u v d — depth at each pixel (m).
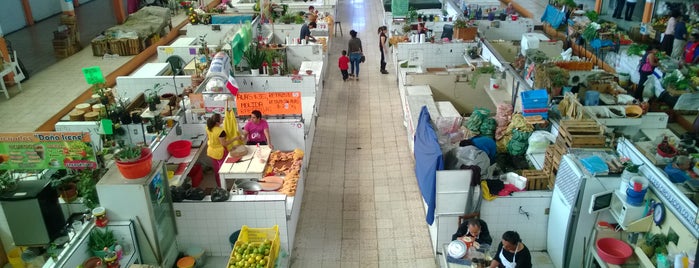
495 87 10.46
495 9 17.27
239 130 8.58
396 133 11.07
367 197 8.70
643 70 11.34
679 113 10.46
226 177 7.68
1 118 11.22
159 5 22.31
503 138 8.16
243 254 6.17
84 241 5.69
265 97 8.97
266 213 6.63
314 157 10.03
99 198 5.80
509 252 5.44
